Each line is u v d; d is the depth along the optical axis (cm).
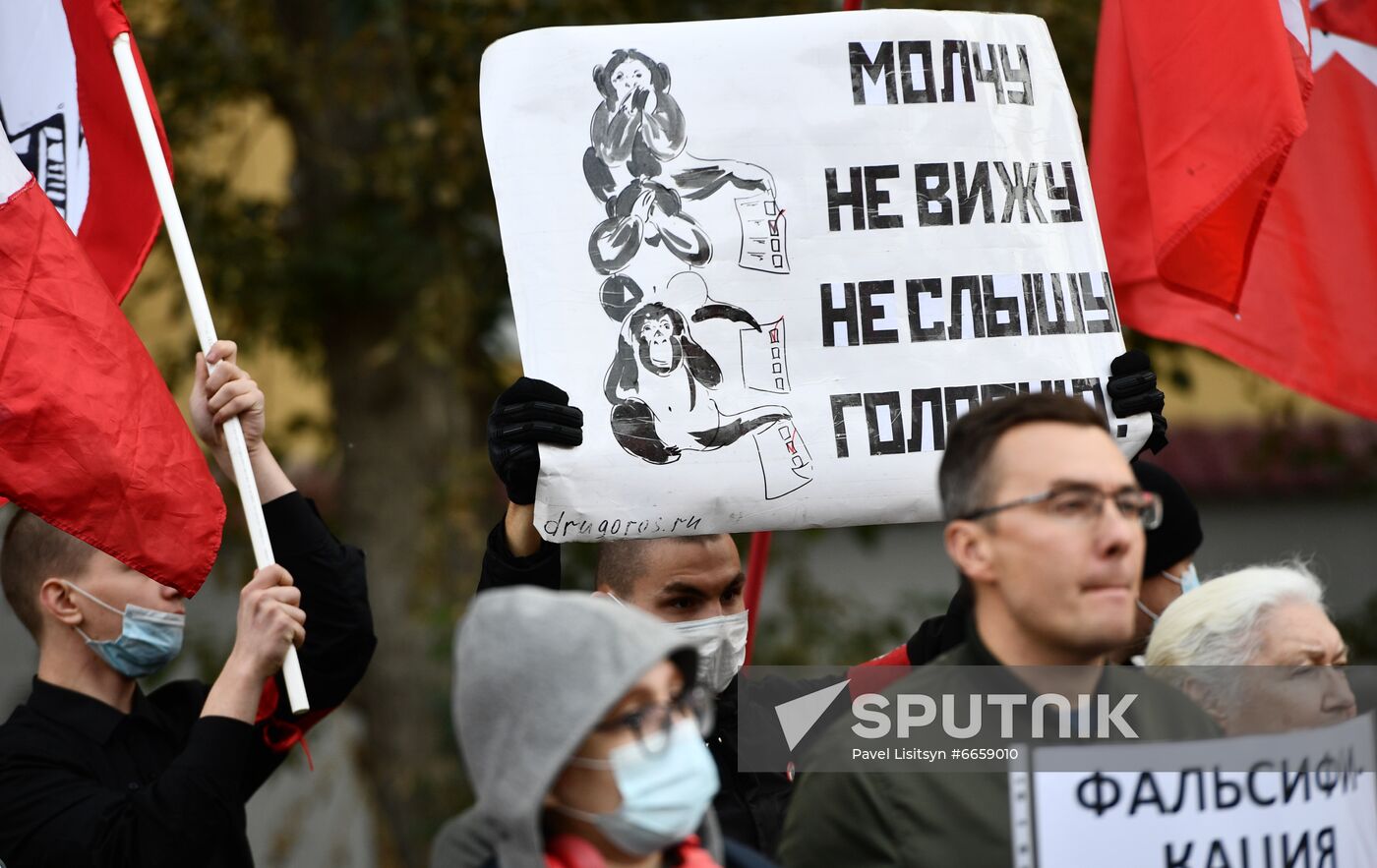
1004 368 808
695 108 806
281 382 2444
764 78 812
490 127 801
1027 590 584
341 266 1819
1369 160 996
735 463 784
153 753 834
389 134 1803
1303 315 981
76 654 825
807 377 795
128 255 884
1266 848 601
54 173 889
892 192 812
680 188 801
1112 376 813
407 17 1773
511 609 521
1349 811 623
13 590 833
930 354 803
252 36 1836
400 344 1934
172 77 1797
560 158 798
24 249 806
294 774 2161
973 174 820
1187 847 591
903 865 589
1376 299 987
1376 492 2083
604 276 792
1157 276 956
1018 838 580
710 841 565
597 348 786
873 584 2484
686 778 527
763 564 944
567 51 803
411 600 1952
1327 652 748
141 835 738
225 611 2492
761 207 804
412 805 1938
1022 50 842
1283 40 855
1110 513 582
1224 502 2866
